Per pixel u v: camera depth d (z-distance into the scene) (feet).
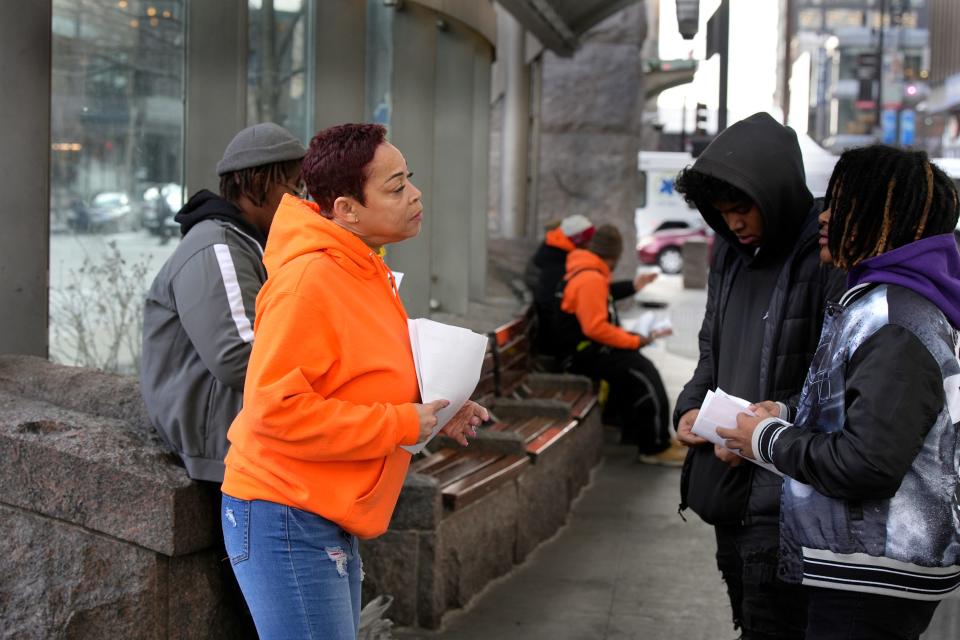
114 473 8.75
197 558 9.04
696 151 54.85
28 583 9.21
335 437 6.94
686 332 42.80
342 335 7.08
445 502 13.32
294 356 6.93
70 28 15.05
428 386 7.35
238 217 9.03
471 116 23.80
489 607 13.89
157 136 15.97
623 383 22.24
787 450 7.38
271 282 7.18
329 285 7.09
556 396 21.42
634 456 22.80
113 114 15.53
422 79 20.42
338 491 7.24
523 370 21.97
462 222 24.08
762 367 9.05
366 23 19.61
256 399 6.89
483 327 21.89
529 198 43.34
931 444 6.95
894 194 7.18
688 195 9.27
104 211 15.52
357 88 18.94
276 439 6.98
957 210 7.32
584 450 20.17
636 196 42.93
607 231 22.43
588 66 41.16
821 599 7.45
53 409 9.89
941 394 6.89
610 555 16.21
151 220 15.99
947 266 7.22
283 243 7.30
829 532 7.22
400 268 21.25
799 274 8.98
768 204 8.74
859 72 102.78
